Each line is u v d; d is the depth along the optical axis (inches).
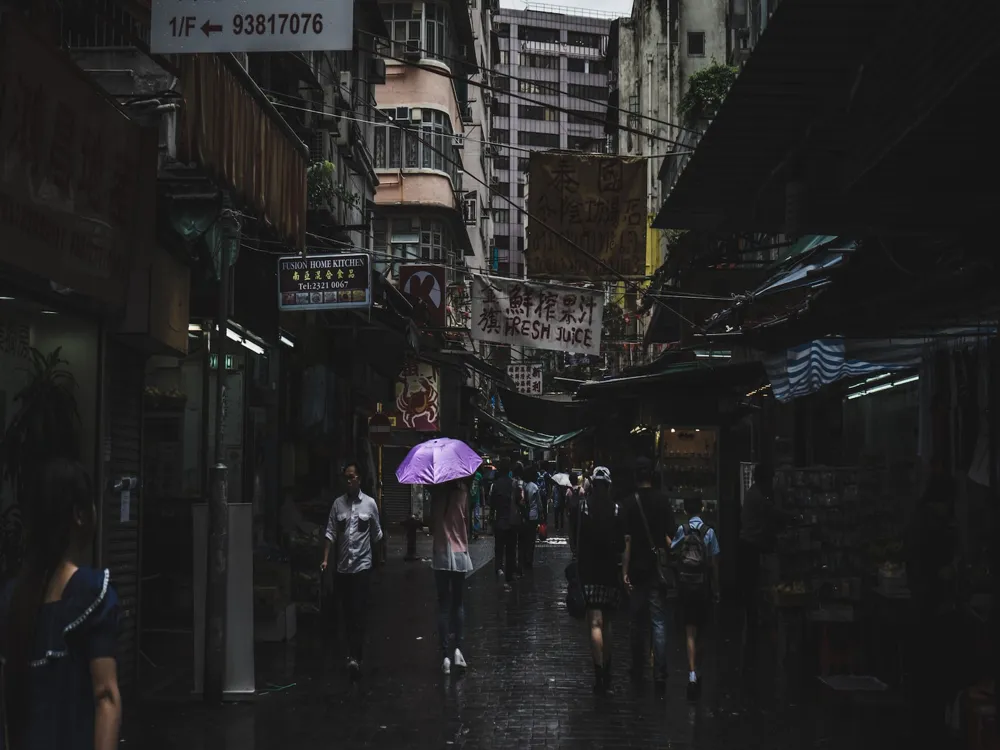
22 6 248.1
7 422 289.1
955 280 272.1
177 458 474.9
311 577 534.0
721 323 536.1
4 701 125.0
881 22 187.2
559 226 599.8
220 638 335.9
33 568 128.0
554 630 510.0
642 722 310.7
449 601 400.5
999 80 174.1
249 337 524.1
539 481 1306.6
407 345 823.7
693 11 1530.5
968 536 338.0
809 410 575.5
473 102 2095.2
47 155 246.4
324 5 235.6
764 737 291.6
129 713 320.2
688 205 299.4
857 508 399.9
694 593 354.6
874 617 373.4
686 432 705.6
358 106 929.5
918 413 426.3
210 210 346.9
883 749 278.2
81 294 277.9
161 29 237.0
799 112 230.5
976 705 267.1
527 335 658.8
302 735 291.6
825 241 445.7
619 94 2021.4
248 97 342.6
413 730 298.7
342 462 735.7
